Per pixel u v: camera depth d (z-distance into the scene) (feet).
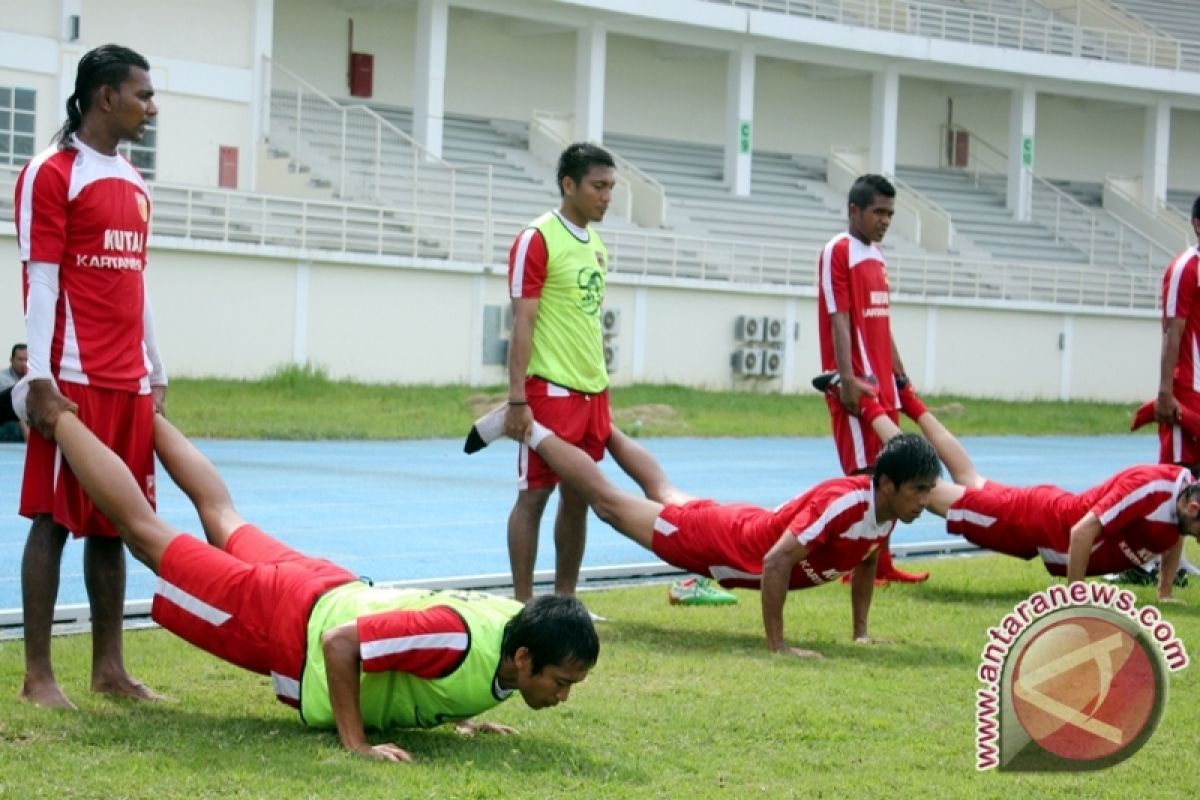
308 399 84.74
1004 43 143.13
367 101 123.34
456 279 101.71
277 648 19.92
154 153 102.68
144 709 21.08
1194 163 167.73
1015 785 18.65
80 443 20.84
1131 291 136.67
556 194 118.62
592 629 18.81
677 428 83.25
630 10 118.83
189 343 90.48
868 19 133.49
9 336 83.61
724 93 144.87
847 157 140.15
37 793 16.79
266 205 93.76
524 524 29.37
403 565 35.94
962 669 25.35
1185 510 30.50
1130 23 155.22
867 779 18.67
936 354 125.59
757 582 27.99
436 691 19.29
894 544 41.16
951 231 133.69
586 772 18.57
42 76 97.60
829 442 81.05
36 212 21.24
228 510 22.75
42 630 21.36
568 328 29.19
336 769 18.06
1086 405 125.59
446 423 77.87
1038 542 32.58
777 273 120.78
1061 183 158.30
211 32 104.83
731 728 20.98
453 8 125.29
